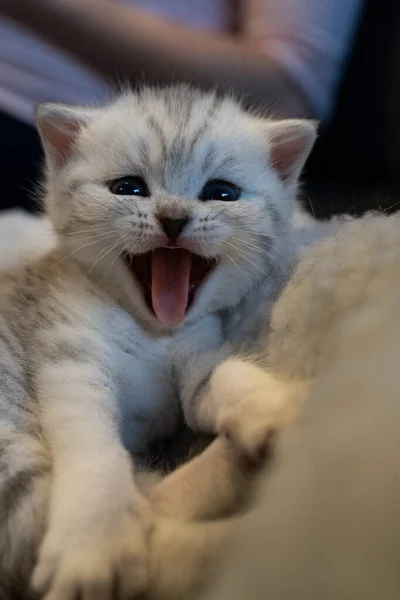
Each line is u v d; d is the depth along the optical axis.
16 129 0.35
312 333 0.15
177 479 0.15
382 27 0.37
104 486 0.15
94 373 0.18
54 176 0.21
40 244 0.24
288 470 0.11
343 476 0.10
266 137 0.21
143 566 0.14
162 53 0.33
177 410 0.20
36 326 0.19
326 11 0.35
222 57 0.33
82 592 0.14
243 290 0.20
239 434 0.15
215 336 0.20
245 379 0.16
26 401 0.18
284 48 0.34
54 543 0.14
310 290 0.16
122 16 0.35
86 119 0.21
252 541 0.11
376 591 0.09
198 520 0.14
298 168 0.22
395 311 0.12
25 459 0.16
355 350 0.12
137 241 0.19
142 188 0.20
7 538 0.15
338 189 0.35
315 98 0.34
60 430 0.17
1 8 0.34
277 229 0.21
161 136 0.20
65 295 0.20
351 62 0.38
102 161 0.20
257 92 0.32
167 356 0.20
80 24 0.34
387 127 0.37
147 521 0.14
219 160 0.20
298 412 0.13
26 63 0.35
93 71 0.35
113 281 0.20
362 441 0.10
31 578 0.15
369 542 0.09
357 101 0.38
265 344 0.18
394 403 0.10
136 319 0.20
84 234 0.20
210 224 0.19
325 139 0.39
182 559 0.13
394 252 0.15
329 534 0.09
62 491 0.15
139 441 0.19
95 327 0.19
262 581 0.10
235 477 0.14
